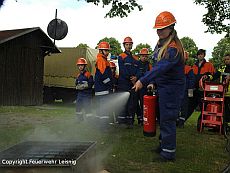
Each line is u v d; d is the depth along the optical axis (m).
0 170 2.95
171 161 4.61
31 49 15.69
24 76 15.48
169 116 4.49
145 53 7.56
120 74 7.33
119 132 6.76
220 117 7.12
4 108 12.68
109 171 4.08
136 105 7.44
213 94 7.25
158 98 4.73
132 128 7.32
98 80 6.98
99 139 5.95
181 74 4.46
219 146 5.79
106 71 6.94
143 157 4.75
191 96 7.65
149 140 5.99
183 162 4.62
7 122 8.15
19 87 15.30
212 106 7.20
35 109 12.52
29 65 15.66
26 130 6.73
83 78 8.20
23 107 13.91
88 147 3.87
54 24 10.31
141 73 7.32
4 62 14.68
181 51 4.39
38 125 7.59
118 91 7.32
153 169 4.23
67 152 3.62
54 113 10.73
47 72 17.75
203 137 6.62
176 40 4.41
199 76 7.69
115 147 5.33
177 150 5.33
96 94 7.02
